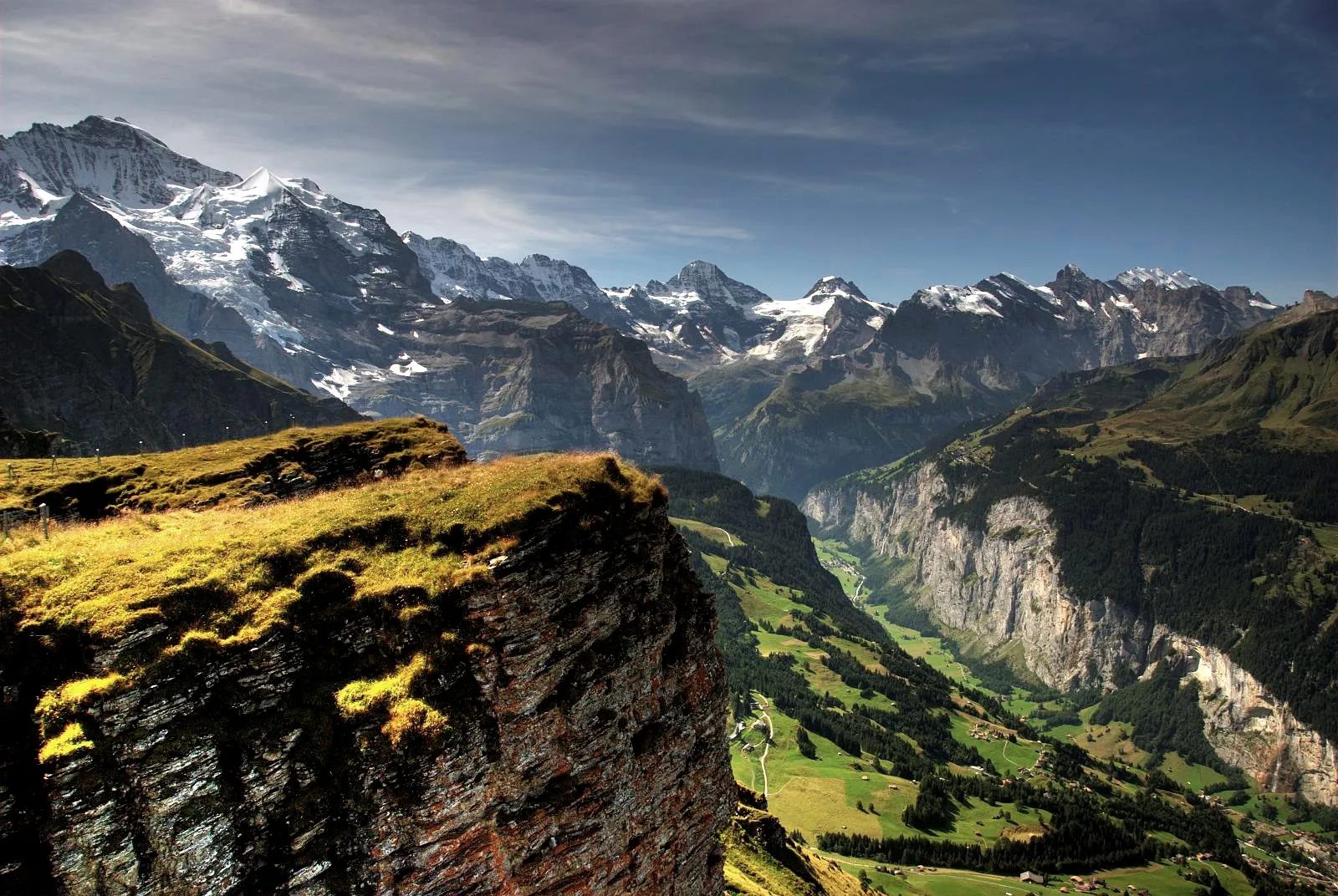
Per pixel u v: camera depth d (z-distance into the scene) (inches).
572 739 1341.0
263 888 1054.4
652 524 1667.1
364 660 1232.2
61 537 1370.6
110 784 986.7
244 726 1099.9
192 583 1186.6
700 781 1622.8
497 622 1294.3
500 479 1563.7
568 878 1311.5
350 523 1398.9
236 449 2549.2
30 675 1047.6
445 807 1163.3
